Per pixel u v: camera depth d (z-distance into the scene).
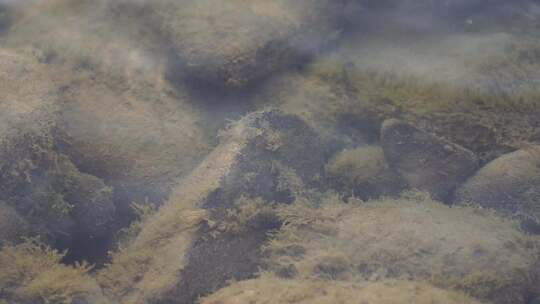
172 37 5.41
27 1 6.29
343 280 3.80
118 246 4.56
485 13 6.24
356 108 5.21
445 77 5.28
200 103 5.34
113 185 4.85
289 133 4.67
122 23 5.83
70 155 4.87
